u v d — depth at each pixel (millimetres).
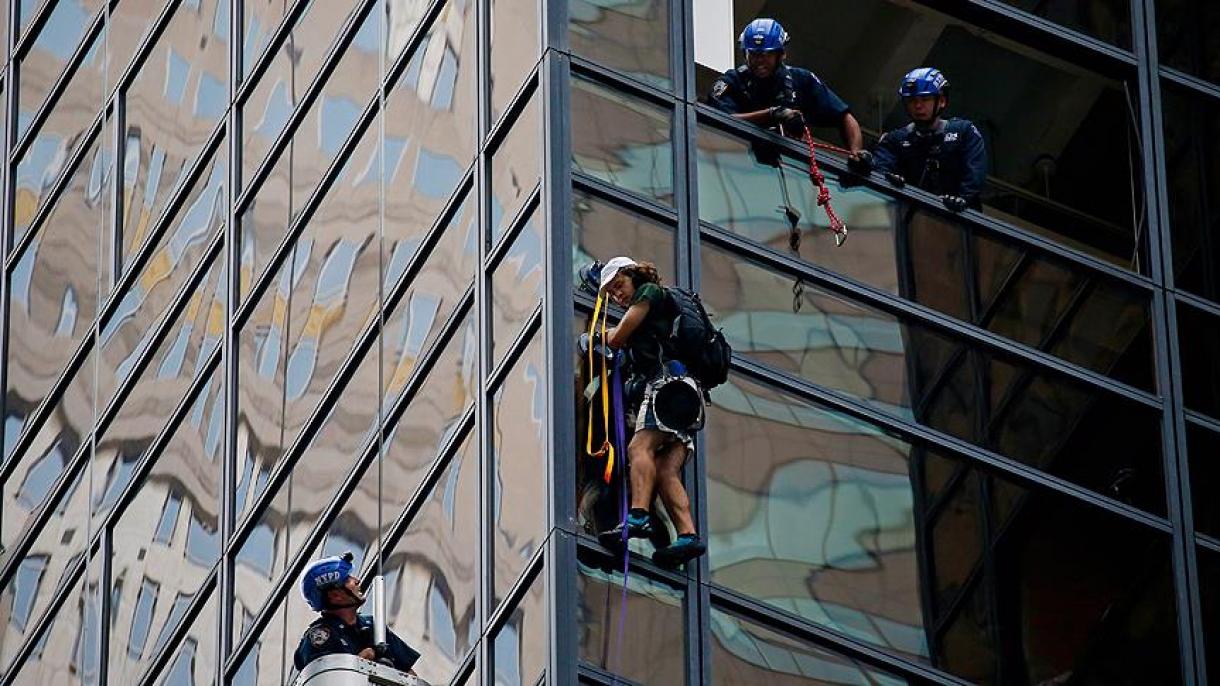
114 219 58688
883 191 48406
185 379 54531
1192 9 52531
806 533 45500
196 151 56281
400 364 48031
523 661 43094
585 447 43594
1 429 60531
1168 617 47812
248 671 50219
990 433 47688
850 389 46844
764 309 46656
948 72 51812
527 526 43719
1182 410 49344
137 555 54531
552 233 44781
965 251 48656
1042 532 47438
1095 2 52219
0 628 58562
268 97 54438
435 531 45906
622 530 42719
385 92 50469
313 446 49969
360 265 49938
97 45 61250
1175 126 51688
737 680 43812
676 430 42781
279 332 51969
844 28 51375
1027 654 46438
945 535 46500
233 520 51781
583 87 46062
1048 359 48656
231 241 54156
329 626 42562
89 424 57469
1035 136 51438
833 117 48375
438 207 47938
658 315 42938
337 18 52781
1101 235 50719
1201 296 50469
